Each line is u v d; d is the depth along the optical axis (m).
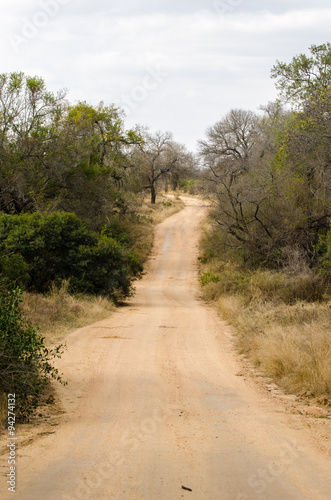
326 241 20.02
